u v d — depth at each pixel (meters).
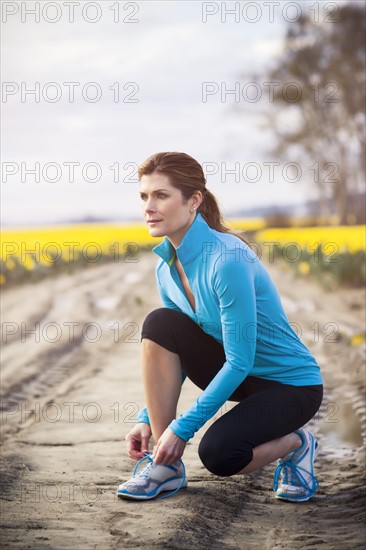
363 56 66.31
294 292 20.70
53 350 12.62
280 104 63.94
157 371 5.34
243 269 4.94
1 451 6.72
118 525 4.67
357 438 7.12
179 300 5.36
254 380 5.29
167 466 5.32
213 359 5.36
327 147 67.81
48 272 28.55
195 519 4.80
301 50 66.44
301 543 4.38
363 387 9.18
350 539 4.41
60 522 4.75
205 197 5.26
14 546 4.27
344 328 14.12
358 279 20.81
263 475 6.01
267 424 5.03
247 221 80.62
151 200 5.05
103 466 6.21
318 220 71.19
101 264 35.84
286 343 5.21
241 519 4.93
